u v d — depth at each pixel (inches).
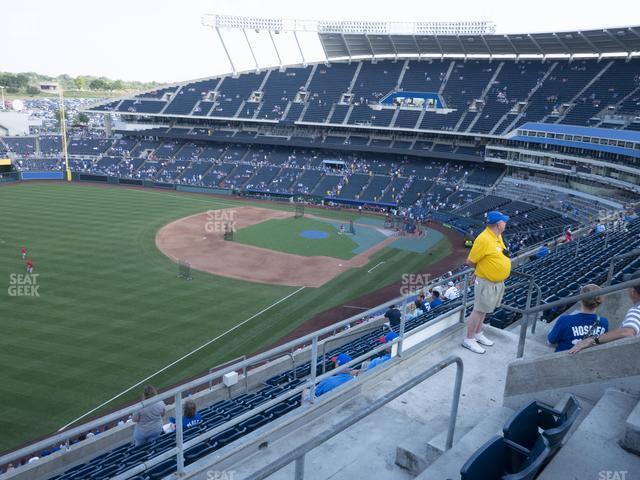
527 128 2736.2
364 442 285.1
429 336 410.3
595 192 2443.4
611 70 2854.3
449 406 315.3
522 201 2647.6
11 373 1018.7
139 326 1259.8
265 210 2913.4
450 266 1942.7
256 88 3941.9
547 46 3011.8
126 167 3745.1
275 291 1579.7
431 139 3284.9
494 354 380.2
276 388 544.4
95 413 908.6
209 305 1428.4
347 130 3540.8
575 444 219.3
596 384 264.4
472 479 180.4
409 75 3533.5
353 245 2206.0
